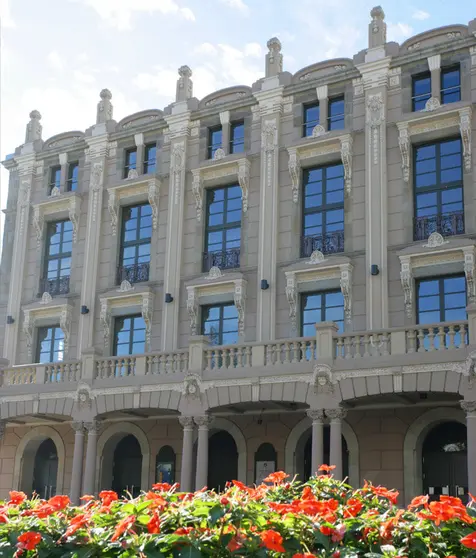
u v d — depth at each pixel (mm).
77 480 25094
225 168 29562
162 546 7012
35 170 34969
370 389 20828
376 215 25938
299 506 7395
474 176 24781
